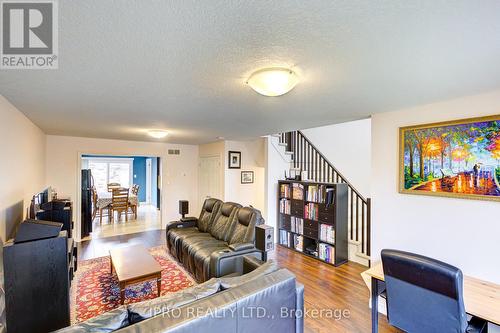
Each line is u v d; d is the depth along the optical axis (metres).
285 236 4.86
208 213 4.42
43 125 3.74
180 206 4.92
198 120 3.28
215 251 3.09
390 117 2.64
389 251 1.76
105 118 3.18
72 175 5.12
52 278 1.99
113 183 9.51
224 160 5.60
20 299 1.88
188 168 6.65
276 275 1.69
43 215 2.82
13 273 1.86
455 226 2.16
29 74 1.65
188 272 3.61
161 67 1.55
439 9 0.96
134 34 1.16
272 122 3.38
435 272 1.52
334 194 3.92
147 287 3.15
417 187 2.40
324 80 1.75
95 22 1.06
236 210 3.79
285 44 1.25
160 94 2.12
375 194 2.76
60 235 2.07
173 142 6.15
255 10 0.97
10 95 2.14
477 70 1.56
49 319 1.97
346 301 2.81
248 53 1.36
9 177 2.39
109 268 3.74
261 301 1.50
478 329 1.58
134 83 1.84
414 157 2.42
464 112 2.11
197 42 1.24
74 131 4.37
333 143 5.55
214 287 1.52
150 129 4.10
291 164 5.36
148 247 4.76
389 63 1.47
